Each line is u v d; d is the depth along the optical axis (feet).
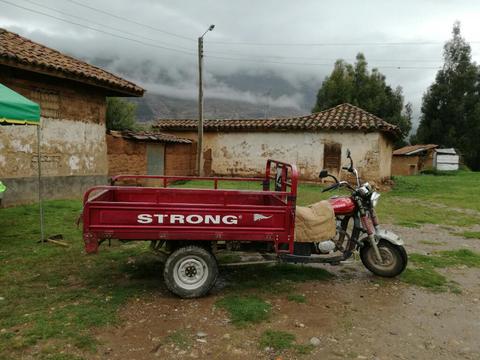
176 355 10.50
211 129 66.13
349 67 128.47
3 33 34.19
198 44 61.00
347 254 16.29
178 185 53.06
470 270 18.83
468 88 144.77
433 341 11.78
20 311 12.67
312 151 59.57
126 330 11.71
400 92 133.49
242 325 12.20
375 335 12.00
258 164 64.03
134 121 97.40
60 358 10.10
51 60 32.40
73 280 15.72
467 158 146.61
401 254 16.67
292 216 14.48
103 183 40.65
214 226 14.03
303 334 11.85
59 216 26.94
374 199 16.43
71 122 35.91
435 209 38.19
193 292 14.05
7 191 29.60
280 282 16.19
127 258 18.60
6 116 18.24
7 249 19.38
